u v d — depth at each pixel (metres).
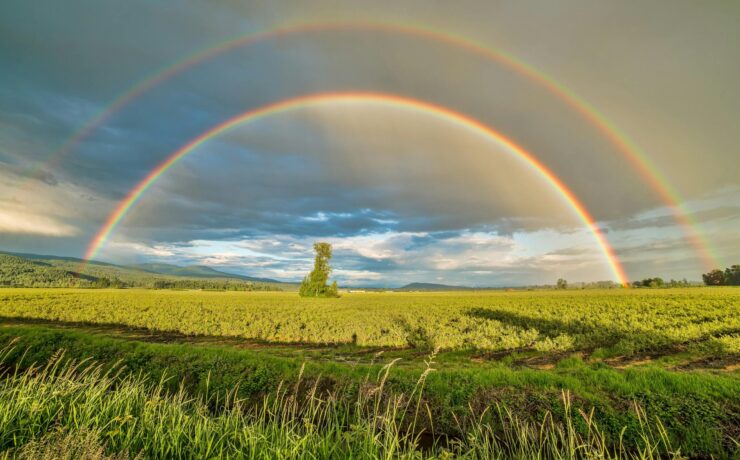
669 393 10.04
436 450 6.17
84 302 55.59
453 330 28.62
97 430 5.44
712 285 171.00
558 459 5.96
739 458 8.06
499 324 32.44
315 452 5.24
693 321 32.97
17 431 5.51
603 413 9.53
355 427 5.57
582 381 11.24
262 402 11.45
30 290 105.00
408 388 11.12
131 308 47.31
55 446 4.64
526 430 6.66
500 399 10.32
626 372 11.87
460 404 10.38
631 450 8.80
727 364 17.83
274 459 5.18
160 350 15.88
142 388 7.86
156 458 5.12
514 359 19.91
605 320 31.72
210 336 29.69
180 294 104.25
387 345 24.64
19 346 16.62
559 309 47.25
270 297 95.00
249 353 15.51
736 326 28.53
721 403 9.47
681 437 8.89
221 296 95.50
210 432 5.91
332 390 11.14
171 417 6.24
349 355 21.52
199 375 13.26
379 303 67.56
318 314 42.12
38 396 6.50
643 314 37.88
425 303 67.19
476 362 19.34
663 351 21.31
